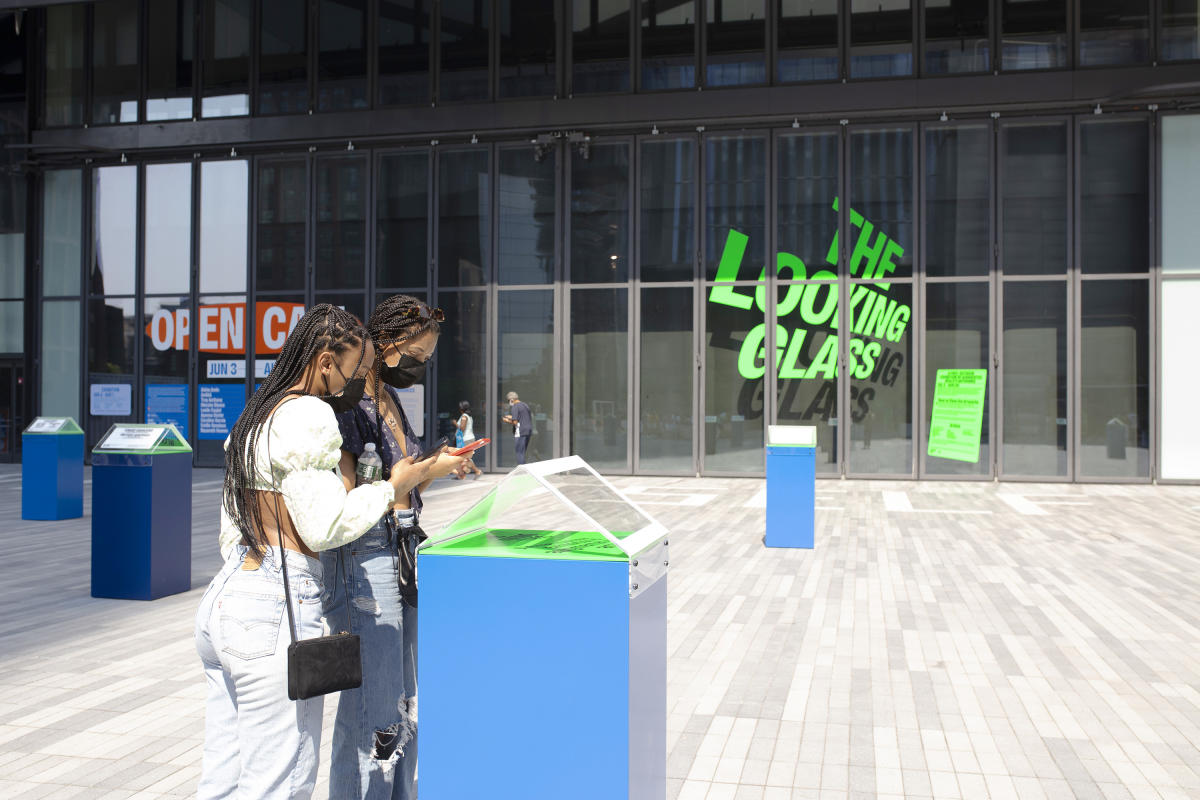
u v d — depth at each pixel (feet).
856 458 60.13
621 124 61.77
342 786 10.11
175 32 69.67
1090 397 57.72
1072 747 14.61
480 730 8.38
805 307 60.85
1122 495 51.62
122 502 25.20
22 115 71.67
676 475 62.28
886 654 19.95
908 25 59.47
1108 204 57.57
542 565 8.25
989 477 58.54
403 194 65.87
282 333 67.72
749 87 60.23
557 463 10.41
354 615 9.89
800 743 14.83
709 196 61.98
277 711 8.10
